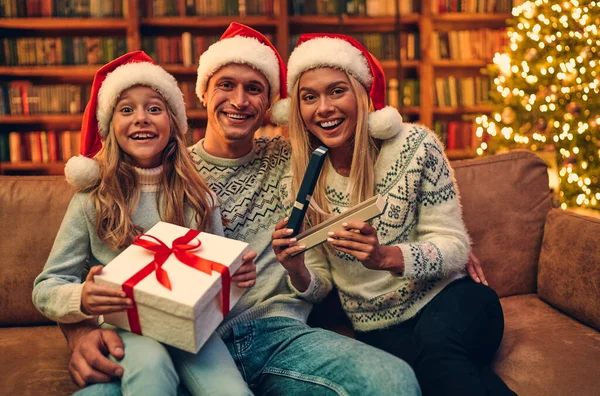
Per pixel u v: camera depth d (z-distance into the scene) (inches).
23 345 55.4
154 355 41.8
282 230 48.9
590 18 116.0
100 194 50.4
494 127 130.5
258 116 58.0
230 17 148.2
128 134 51.1
